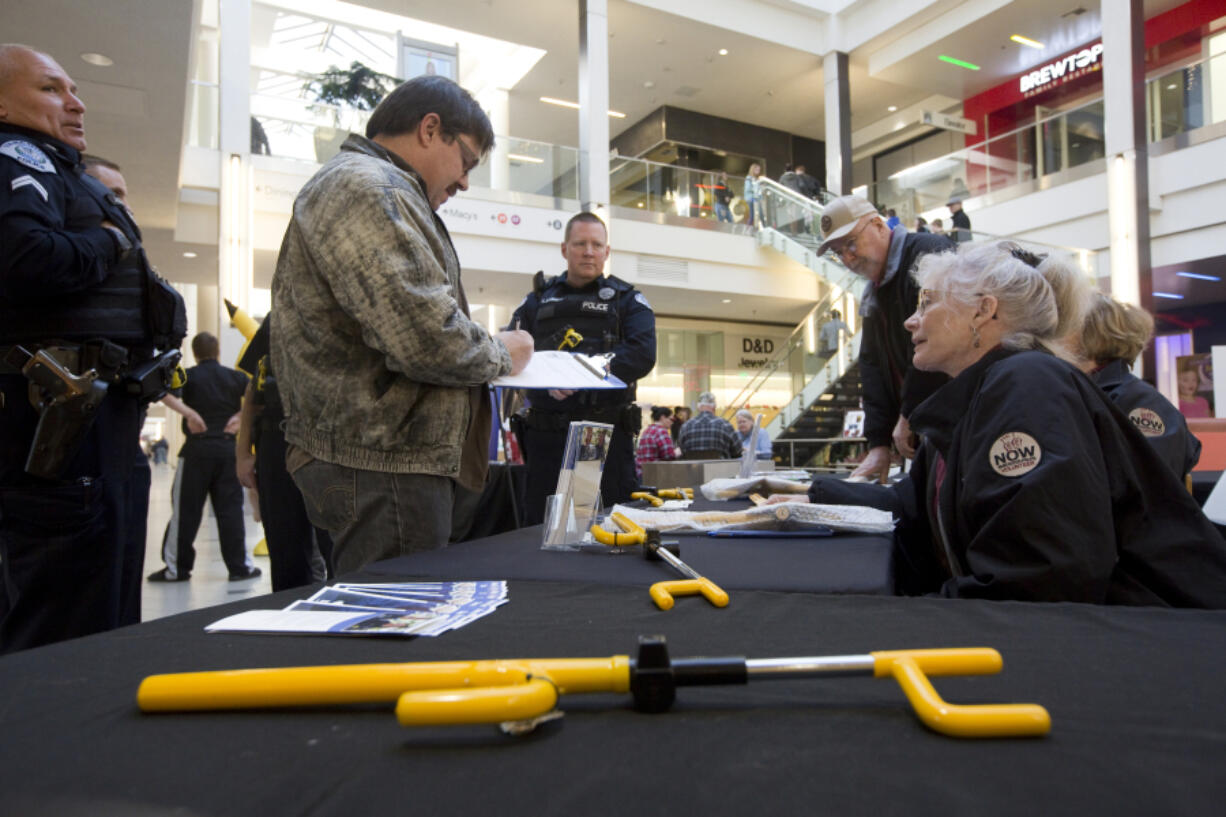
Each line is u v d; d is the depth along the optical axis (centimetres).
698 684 52
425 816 39
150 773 44
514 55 1420
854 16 1288
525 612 82
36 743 48
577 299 266
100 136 652
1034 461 93
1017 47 1209
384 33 1367
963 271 126
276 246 863
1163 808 38
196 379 418
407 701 45
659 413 860
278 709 54
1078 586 88
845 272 1110
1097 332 193
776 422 1183
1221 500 167
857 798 40
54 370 147
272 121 865
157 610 339
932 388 221
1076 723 50
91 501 156
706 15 1198
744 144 1617
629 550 124
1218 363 658
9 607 153
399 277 115
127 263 165
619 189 1168
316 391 125
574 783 42
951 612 81
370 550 127
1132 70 952
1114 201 960
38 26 495
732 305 1374
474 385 129
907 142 1622
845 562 110
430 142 140
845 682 59
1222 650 66
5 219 140
